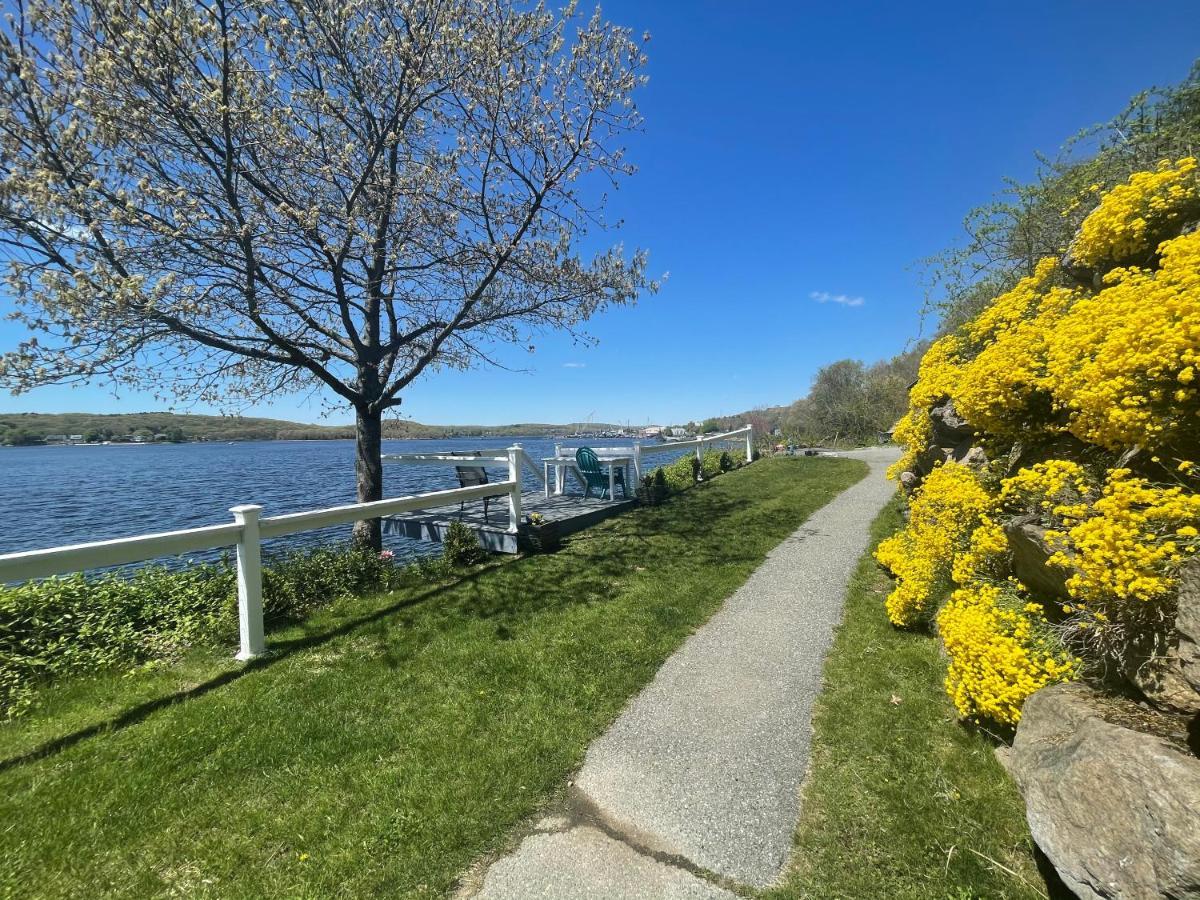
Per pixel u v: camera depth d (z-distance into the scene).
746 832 2.49
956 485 3.97
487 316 8.20
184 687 3.93
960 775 2.68
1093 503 2.55
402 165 7.77
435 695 3.72
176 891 2.24
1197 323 2.12
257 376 8.27
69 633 4.56
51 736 3.30
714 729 3.27
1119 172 5.14
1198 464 2.35
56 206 5.02
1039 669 2.52
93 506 15.52
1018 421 3.75
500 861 2.38
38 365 5.16
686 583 5.80
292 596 5.38
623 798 2.73
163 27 5.29
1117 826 1.65
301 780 2.88
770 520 8.59
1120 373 2.43
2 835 2.51
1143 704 2.06
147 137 5.79
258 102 6.11
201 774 2.93
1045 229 6.09
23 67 4.84
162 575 5.79
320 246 6.79
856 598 5.21
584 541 7.70
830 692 3.59
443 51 6.76
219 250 6.01
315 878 2.29
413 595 5.73
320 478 23.75
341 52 6.43
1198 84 4.90
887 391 25.36
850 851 2.35
